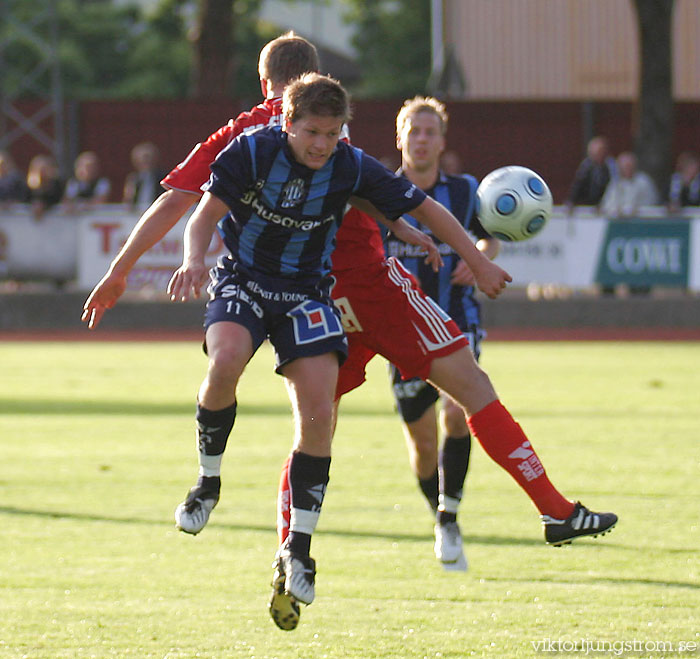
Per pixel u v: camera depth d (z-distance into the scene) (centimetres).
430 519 2330
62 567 1953
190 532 1603
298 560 1495
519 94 11519
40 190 6531
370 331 1759
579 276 6397
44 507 2408
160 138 8700
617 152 8719
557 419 3581
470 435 2011
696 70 11212
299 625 1652
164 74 17925
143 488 2602
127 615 1691
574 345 6006
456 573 1938
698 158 8931
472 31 11650
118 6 19125
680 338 6300
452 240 1617
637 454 3002
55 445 3161
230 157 1520
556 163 8738
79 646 1545
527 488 1650
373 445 3172
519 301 6819
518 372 4844
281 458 2975
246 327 1546
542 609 1728
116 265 1614
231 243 1589
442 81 8625
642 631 1614
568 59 11375
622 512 2359
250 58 18788
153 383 4553
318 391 1538
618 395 4138
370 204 1633
